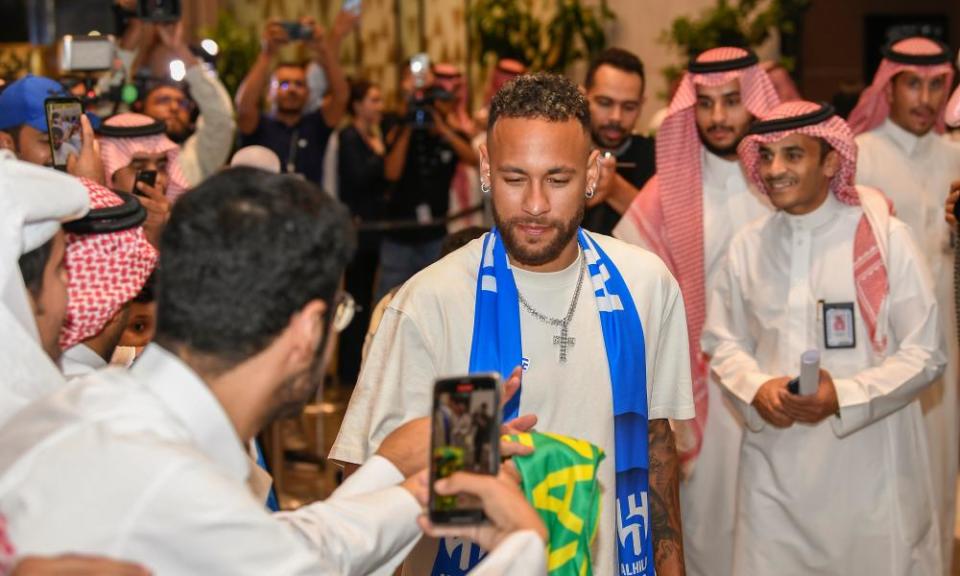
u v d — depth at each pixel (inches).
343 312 152.3
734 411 158.1
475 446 66.6
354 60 446.3
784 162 137.9
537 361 90.0
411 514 72.1
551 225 86.5
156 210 144.3
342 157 281.7
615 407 90.7
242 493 57.8
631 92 183.2
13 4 360.2
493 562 63.9
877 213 140.8
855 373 138.3
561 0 365.4
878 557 139.3
